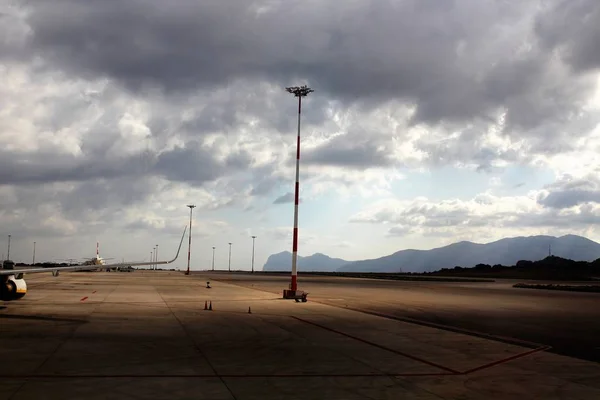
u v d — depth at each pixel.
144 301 35.22
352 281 96.88
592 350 17.22
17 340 16.80
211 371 12.52
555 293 61.50
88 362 13.31
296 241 40.59
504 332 21.91
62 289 48.25
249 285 66.38
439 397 10.49
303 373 12.52
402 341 18.28
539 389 11.33
